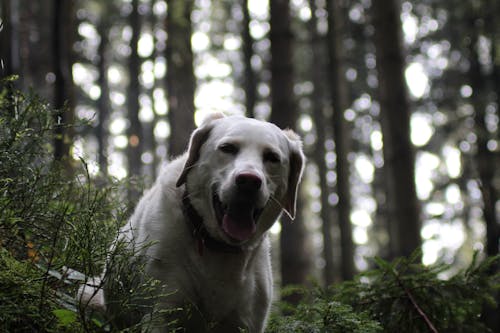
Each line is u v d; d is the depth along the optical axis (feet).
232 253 12.20
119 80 105.09
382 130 36.06
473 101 64.34
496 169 57.93
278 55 39.19
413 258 16.16
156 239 12.03
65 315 10.21
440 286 16.01
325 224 76.07
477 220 80.28
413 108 88.07
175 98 48.75
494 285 16.15
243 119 13.03
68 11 31.76
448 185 78.79
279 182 13.03
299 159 13.53
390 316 15.89
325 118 87.56
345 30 66.08
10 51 24.18
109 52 103.19
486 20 55.21
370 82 85.87
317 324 13.93
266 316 13.10
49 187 12.19
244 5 65.00
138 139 79.92
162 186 12.71
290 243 38.68
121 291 10.89
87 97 96.63
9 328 10.47
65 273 10.61
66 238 11.35
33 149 12.55
